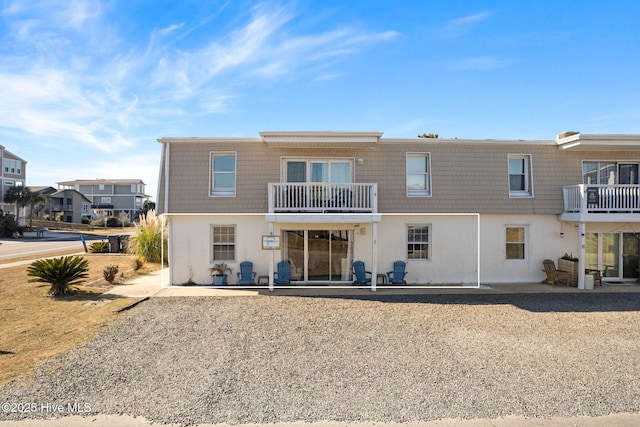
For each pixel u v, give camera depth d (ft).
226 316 29.99
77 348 22.43
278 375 18.95
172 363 20.34
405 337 25.11
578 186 43.42
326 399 16.49
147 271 54.08
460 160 45.42
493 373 19.39
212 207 43.52
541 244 46.21
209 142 43.96
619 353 22.40
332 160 44.88
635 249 47.09
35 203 157.48
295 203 42.47
